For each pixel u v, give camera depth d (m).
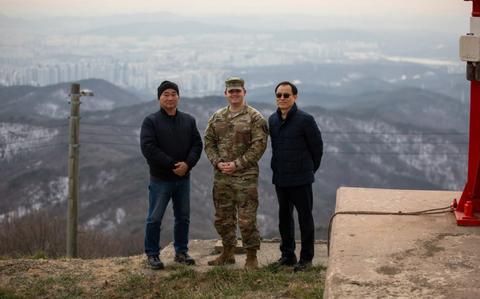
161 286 6.11
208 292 5.70
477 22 4.36
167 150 6.46
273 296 5.41
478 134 4.55
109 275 6.66
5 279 6.60
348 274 3.65
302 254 6.36
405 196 5.41
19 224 23.89
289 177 6.10
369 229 4.47
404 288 3.43
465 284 3.45
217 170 6.40
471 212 4.55
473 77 4.43
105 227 57.38
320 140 6.08
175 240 6.95
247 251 6.52
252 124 6.23
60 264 7.18
